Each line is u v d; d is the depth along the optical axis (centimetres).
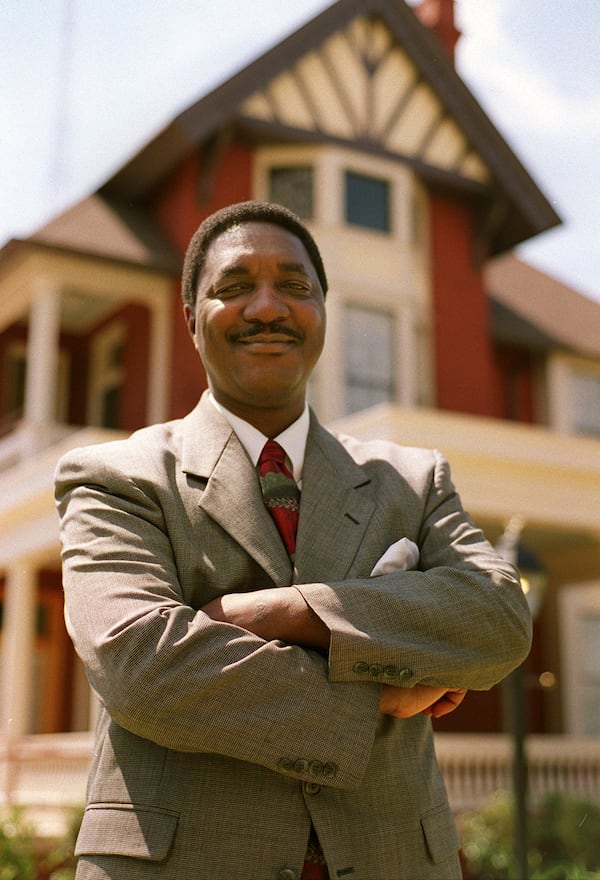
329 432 214
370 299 1560
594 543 1371
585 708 1628
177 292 1509
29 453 1365
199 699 163
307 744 163
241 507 189
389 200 1616
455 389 1631
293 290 203
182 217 1512
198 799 164
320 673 167
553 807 1147
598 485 1251
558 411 1772
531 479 1204
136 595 174
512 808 1044
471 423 1169
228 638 168
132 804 165
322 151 1571
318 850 169
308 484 197
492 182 1700
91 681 171
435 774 187
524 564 687
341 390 1491
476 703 1576
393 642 171
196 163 1527
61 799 1086
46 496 1276
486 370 1670
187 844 162
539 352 1800
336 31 1603
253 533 187
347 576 188
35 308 1436
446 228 1702
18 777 1300
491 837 1028
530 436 1202
